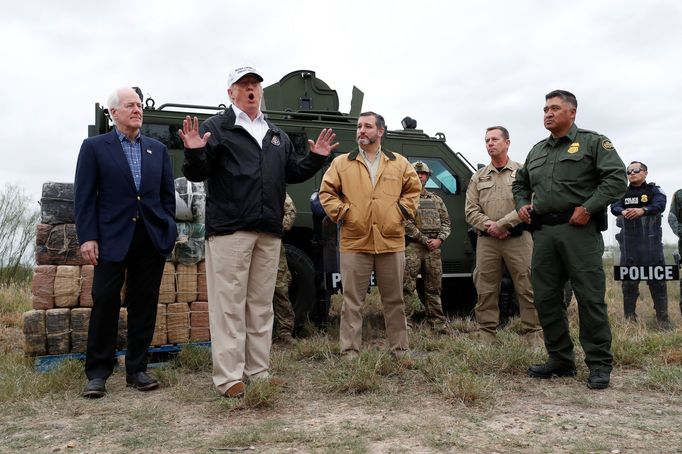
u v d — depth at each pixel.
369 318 6.70
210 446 2.49
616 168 3.49
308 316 5.70
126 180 3.58
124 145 3.68
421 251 5.69
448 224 5.75
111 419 2.98
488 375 3.77
